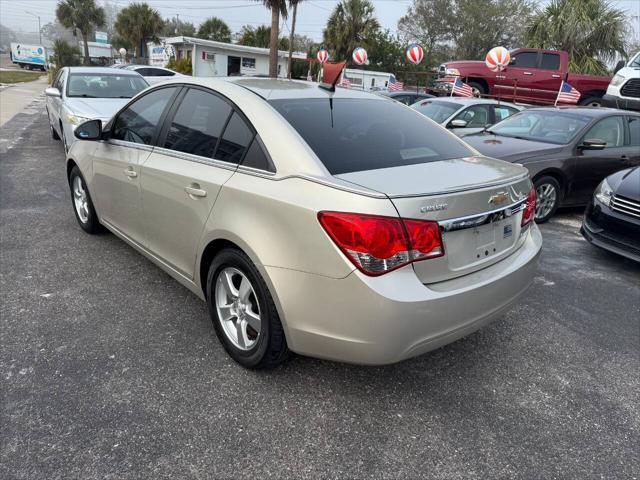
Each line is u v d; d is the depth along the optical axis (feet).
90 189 14.51
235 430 7.86
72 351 9.70
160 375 9.11
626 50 66.03
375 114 10.39
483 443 7.91
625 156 22.34
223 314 9.55
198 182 9.46
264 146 8.64
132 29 130.41
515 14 140.97
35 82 109.40
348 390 8.98
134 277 13.12
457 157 9.84
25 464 7.00
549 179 20.71
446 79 50.98
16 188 21.45
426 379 9.49
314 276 7.52
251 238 8.21
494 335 11.32
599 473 7.43
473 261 8.30
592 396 9.27
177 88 11.31
